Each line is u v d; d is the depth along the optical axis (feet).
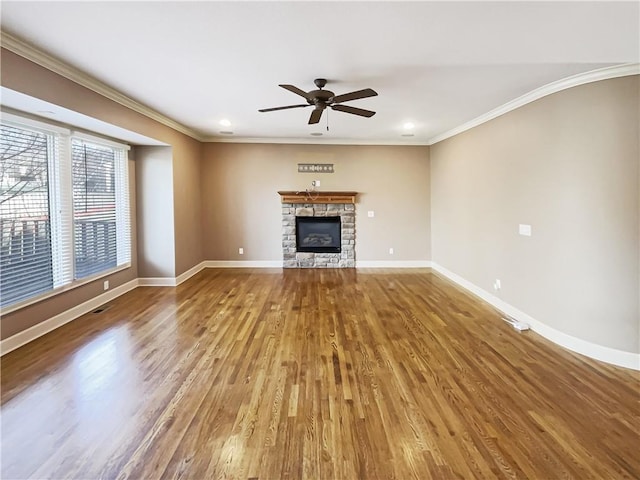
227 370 9.73
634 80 9.57
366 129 19.48
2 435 7.04
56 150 12.92
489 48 8.57
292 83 11.64
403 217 23.54
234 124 18.39
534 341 11.78
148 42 8.62
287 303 15.87
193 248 21.59
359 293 17.51
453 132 19.54
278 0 6.66
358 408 7.97
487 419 7.58
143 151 18.31
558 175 11.48
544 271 12.21
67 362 10.16
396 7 6.80
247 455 6.51
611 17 6.91
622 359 10.05
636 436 7.04
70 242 13.58
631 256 9.85
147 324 13.23
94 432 7.13
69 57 9.59
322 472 6.11
